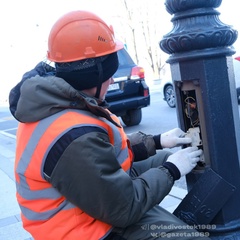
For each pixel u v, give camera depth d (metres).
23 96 1.63
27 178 1.65
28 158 1.61
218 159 1.91
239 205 1.99
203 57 1.84
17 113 1.65
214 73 1.87
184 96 2.04
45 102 1.60
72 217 1.61
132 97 8.37
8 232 3.55
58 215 1.62
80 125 1.56
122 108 8.23
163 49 2.01
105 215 1.56
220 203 1.94
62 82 1.61
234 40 1.91
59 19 1.72
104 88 1.79
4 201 4.40
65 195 1.55
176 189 4.13
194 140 1.99
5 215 3.98
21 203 1.72
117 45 1.77
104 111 1.64
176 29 1.91
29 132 1.64
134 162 2.26
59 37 1.67
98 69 1.68
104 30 1.69
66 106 1.62
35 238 1.70
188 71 1.90
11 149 7.67
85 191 1.52
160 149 2.27
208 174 1.93
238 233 1.96
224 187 1.92
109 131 1.69
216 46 1.85
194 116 2.03
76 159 1.50
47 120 1.60
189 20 1.87
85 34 1.65
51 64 2.04
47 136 1.56
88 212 1.56
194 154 1.86
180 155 1.83
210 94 1.87
